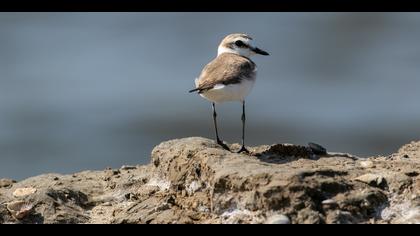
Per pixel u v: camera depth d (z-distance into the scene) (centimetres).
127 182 1405
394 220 1139
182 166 1316
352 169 1261
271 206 1127
